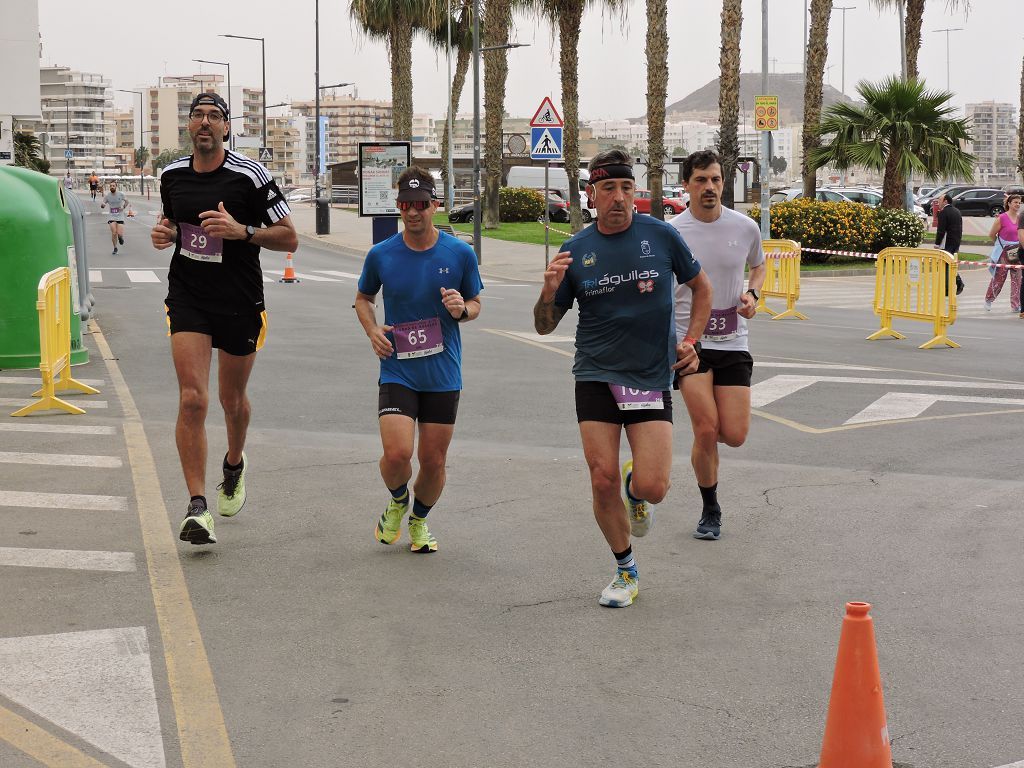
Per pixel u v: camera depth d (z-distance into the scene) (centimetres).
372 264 625
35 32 3431
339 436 945
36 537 660
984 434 970
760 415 1052
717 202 663
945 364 1382
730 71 3175
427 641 511
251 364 655
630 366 551
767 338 1630
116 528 680
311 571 609
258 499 752
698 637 518
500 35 4141
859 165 3062
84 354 1309
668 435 556
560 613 549
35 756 396
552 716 434
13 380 1177
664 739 414
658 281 548
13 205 1220
